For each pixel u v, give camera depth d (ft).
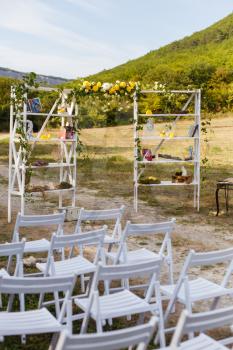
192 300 13.33
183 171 36.19
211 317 9.57
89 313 12.08
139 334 8.80
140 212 35.19
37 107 29.78
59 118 33.27
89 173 54.70
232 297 17.70
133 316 16.08
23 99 28.48
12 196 40.70
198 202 35.47
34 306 16.79
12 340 14.28
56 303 14.46
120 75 126.41
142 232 17.08
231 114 99.04
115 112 38.32
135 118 34.58
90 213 20.03
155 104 39.81
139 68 128.77
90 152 70.38
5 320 11.44
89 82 31.96
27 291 11.50
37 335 14.64
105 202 38.81
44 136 30.04
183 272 13.39
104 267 12.26
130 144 79.25
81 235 15.83
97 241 16.33
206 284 14.44
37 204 37.19
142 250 18.33
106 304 12.60
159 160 35.22
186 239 27.43
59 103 32.35
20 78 28.53
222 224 31.45
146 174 54.70
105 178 51.62
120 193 43.09
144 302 12.77
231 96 99.81
